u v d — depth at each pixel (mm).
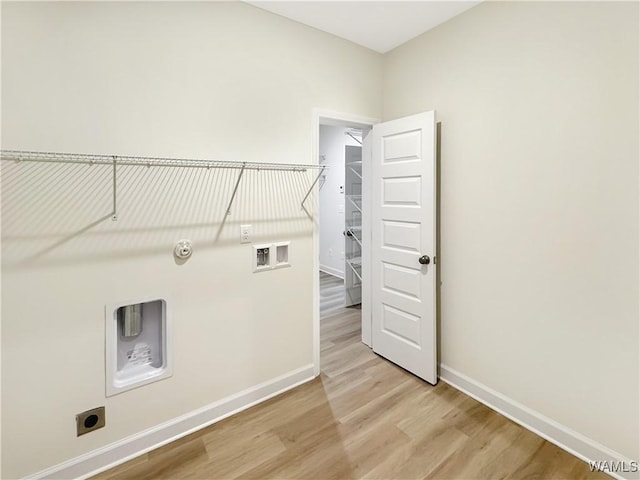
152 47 1631
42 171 1396
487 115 1969
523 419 1879
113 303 1588
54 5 1387
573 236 1625
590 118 1537
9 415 1387
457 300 2227
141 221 1642
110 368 1596
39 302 1420
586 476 1528
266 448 1725
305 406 2074
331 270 5574
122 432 1651
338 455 1671
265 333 2131
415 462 1622
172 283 1753
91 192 1506
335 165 5273
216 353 1932
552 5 1647
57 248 1445
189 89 1747
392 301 2557
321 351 2846
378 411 2018
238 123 1925
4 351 1363
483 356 2086
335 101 2377
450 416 1964
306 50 2207
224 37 1855
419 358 2367
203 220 1833
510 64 1838
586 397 1619
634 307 1447
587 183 1562
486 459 1635
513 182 1859
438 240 2330
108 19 1511
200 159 1798
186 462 1637
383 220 2584
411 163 2303
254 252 2037
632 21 1396
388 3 1979
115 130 1549
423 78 2354
